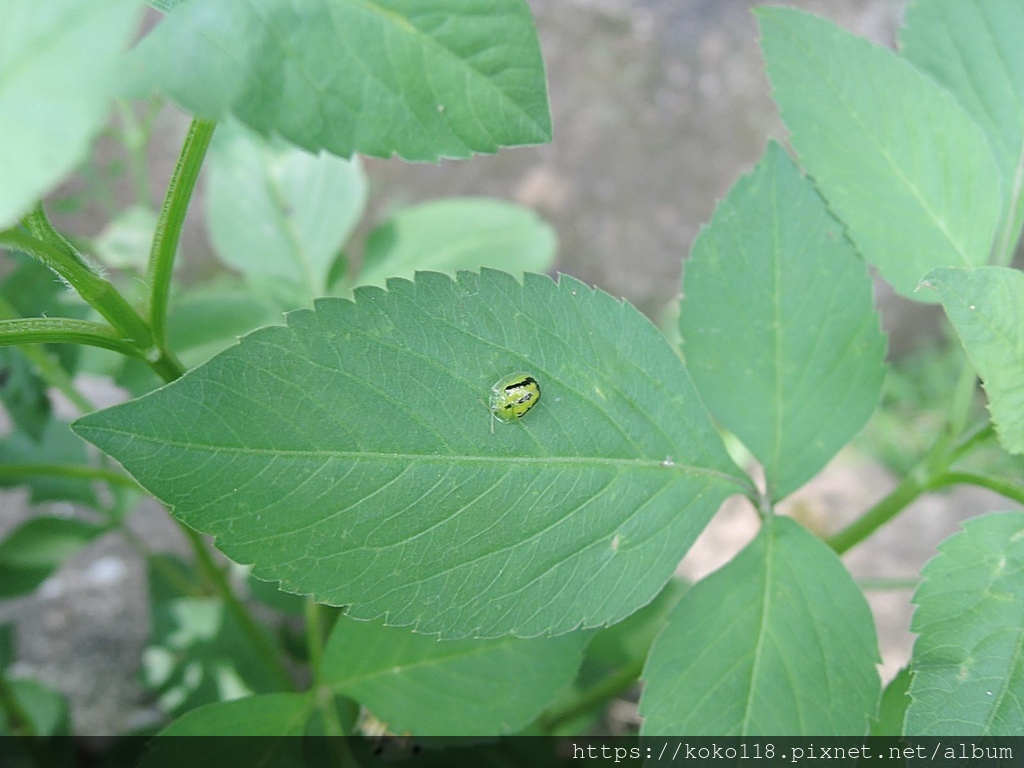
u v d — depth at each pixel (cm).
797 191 10
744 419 10
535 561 8
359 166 17
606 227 32
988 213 10
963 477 10
